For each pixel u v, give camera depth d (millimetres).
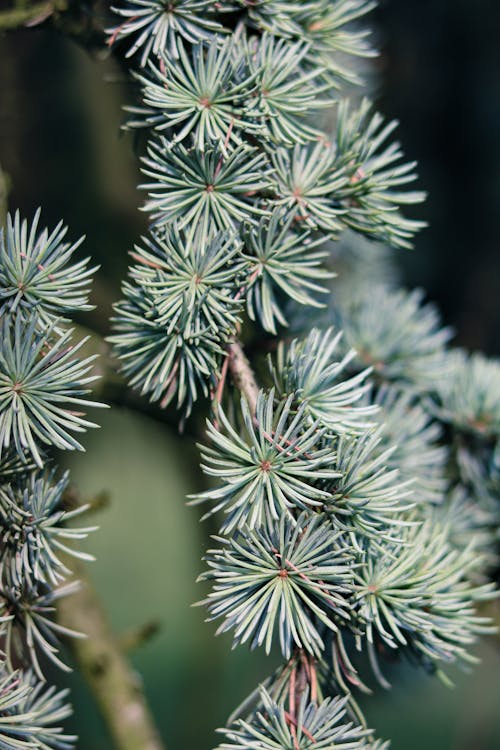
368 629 622
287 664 638
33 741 639
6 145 1048
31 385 622
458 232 1628
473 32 1572
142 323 645
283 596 617
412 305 786
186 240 640
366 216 671
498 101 1592
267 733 631
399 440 723
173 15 647
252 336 684
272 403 625
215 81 640
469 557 663
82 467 1421
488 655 1312
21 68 1066
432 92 1596
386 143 1561
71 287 632
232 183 640
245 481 619
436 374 770
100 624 733
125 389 728
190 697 1439
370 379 760
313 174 660
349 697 630
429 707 1852
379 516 629
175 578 2357
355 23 825
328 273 656
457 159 1622
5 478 637
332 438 631
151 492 2012
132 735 729
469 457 764
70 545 720
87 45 692
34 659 639
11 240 628
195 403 725
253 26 660
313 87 666
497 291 1621
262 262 647
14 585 633
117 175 1117
